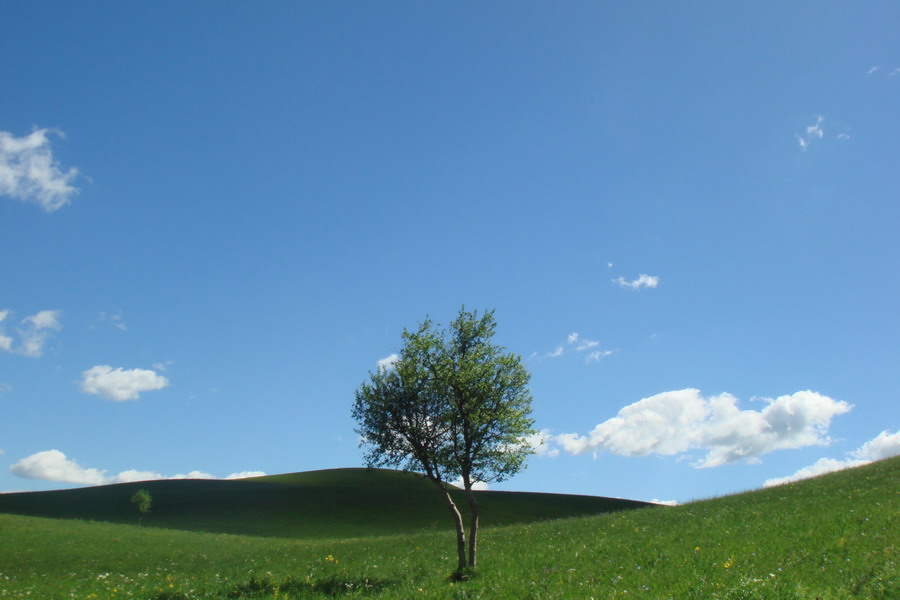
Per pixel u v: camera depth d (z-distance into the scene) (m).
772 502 38.97
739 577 18.59
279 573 31.78
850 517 26.77
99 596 25.95
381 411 27.84
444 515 85.94
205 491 98.88
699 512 40.81
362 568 31.09
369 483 111.12
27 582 32.19
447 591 22.22
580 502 103.56
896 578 16.34
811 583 17.05
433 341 27.97
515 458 27.25
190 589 27.19
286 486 103.62
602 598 18.66
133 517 79.44
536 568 26.14
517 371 28.17
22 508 81.81
